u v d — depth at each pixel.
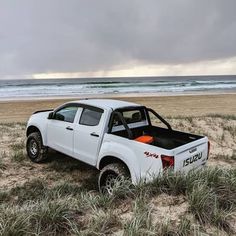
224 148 8.81
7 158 6.90
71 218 3.18
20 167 6.37
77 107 5.72
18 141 8.58
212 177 3.86
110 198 3.62
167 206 3.37
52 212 3.14
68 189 5.05
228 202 3.42
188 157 4.48
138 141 4.55
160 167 4.16
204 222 3.05
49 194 4.46
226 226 3.02
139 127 5.75
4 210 3.27
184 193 3.62
